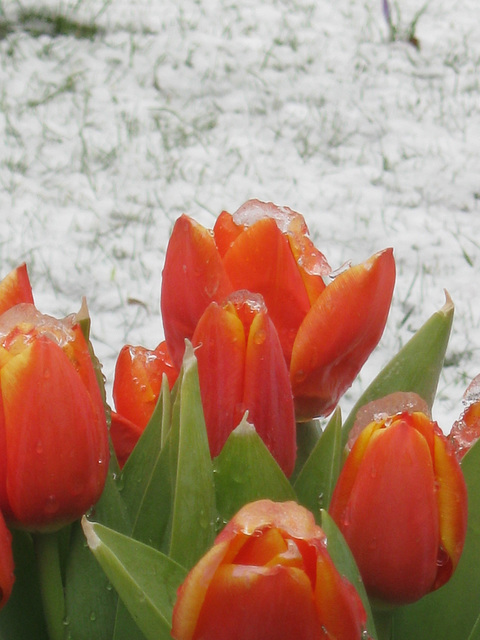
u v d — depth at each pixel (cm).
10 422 68
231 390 73
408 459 67
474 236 285
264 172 314
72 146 318
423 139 338
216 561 62
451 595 75
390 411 70
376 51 399
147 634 67
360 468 68
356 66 385
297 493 76
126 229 275
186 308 76
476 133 344
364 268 74
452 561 69
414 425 68
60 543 76
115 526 75
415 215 294
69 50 378
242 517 63
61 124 331
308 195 302
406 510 67
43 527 70
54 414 68
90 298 242
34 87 352
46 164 307
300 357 75
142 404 83
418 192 306
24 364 67
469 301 249
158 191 296
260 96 360
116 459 79
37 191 292
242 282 76
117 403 84
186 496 70
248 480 72
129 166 308
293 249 78
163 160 313
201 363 73
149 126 334
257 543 63
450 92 372
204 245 74
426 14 432
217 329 72
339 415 75
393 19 422
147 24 404
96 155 312
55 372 67
